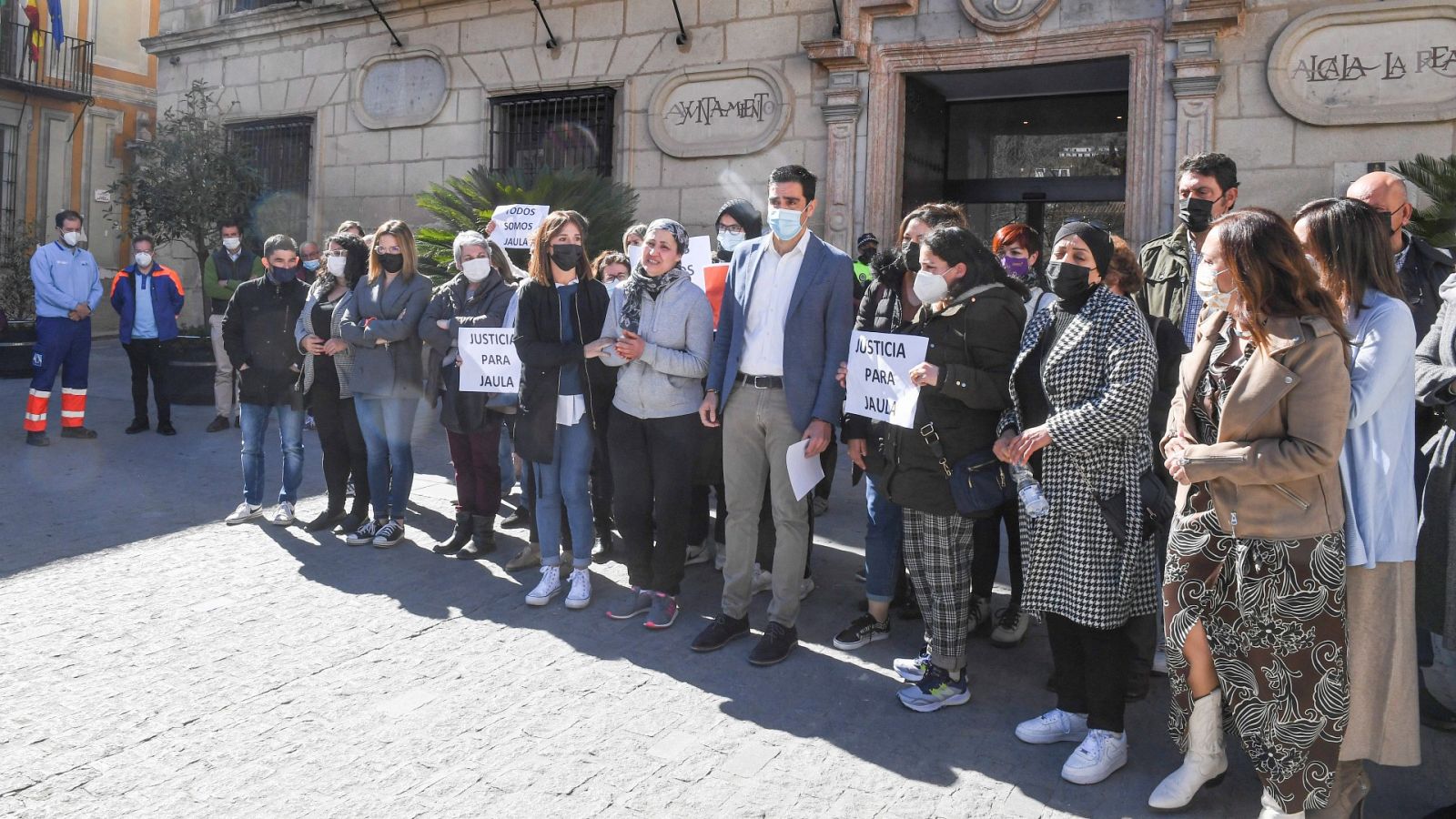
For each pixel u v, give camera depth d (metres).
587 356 4.50
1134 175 8.88
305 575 5.10
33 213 17.25
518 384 5.02
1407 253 3.80
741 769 3.22
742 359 4.19
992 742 3.45
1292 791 2.70
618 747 3.34
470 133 12.17
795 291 4.05
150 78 18.73
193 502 6.49
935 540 3.67
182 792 3.02
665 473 4.41
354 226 5.88
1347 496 2.74
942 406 3.56
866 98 9.91
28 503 6.30
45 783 3.05
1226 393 2.73
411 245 5.52
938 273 3.54
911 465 3.61
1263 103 8.41
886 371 3.66
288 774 3.13
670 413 4.39
